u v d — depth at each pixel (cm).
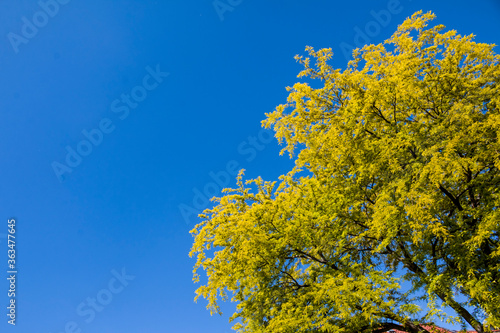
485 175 942
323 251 1043
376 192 1089
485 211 886
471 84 1048
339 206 1028
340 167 1100
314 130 1207
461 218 963
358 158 1045
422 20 1099
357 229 1125
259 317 1000
